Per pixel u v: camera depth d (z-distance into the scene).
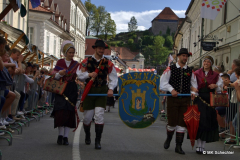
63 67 6.27
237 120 6.66
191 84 5.96
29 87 9.66
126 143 6.64
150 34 164.62
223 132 7.84
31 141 6.46
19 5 7.13
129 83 5.90
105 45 6.03
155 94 5.88
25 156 5.07
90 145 6.23
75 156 5.14
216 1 16.19
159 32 161.88
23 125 8.93
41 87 11.61
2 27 11.30
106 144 6.42
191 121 5.69
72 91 6.18
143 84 5.89
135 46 161.25
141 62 117.56
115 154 5.46
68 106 6.06
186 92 5.90
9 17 21.72
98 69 5.98
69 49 6.31
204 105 5.86
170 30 162.00
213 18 16.22
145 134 8.16
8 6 7.27
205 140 5.79
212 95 5.80
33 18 30.78
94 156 5.23
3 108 6.73
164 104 12.31
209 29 24.52
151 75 5.88
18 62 8.41
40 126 8.87
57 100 6.10
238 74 6.66
